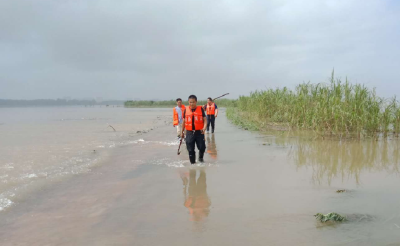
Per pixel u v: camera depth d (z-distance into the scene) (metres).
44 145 11.63
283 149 9.41
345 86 12.34
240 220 3.83
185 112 7.80
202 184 5.68
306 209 4.13
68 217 4.19
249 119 21.33
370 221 3.62
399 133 11.88
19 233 3.70
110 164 7.90
